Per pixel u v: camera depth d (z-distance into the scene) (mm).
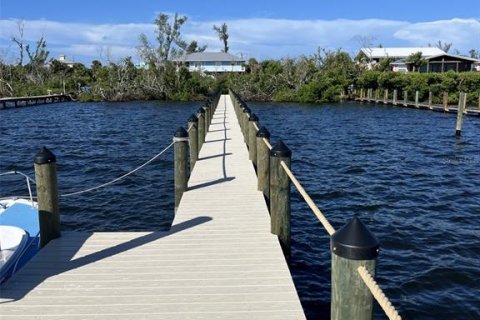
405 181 14039
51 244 5664
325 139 24062
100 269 4953
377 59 72375
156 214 10992
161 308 4137
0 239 5531
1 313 4031
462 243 8727
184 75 60375
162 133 26734
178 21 62844
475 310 6320
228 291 4469
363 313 2596
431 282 7113
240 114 17828
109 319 3947
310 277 7355
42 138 24609
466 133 25797
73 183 14109
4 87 58688
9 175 14852
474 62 62844
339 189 13023
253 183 9039
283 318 3975
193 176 9680
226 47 102750
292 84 57062
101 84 58281
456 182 13875
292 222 10102
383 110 42781
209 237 5980
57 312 4059
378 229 9539
